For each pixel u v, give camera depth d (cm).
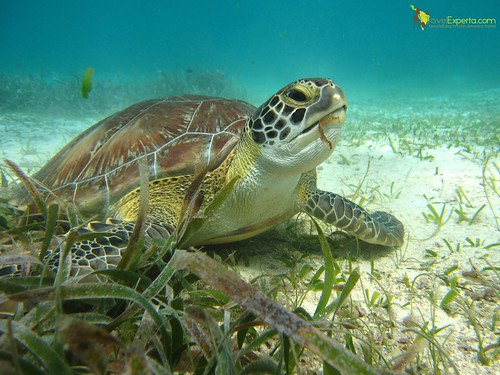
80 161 55
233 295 20
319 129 41
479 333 36
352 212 50
